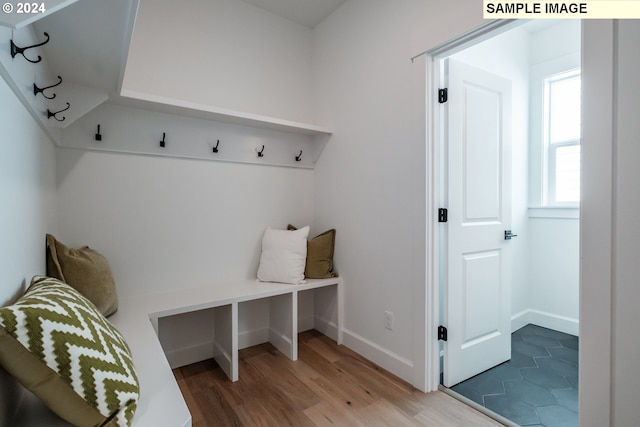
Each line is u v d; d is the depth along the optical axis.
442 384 1.88
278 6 2.42
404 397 1.73
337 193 2.44
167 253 2.04
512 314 2.71
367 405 1.66
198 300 1.85
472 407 1.65
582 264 1.19
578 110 2.67
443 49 1.71
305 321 2.69
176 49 2.09
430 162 1.78
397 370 1.93
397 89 1.93
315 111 2.68
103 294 1.49
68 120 1.50
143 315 1.61
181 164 2.08
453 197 1.86
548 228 2.76
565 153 2.74
